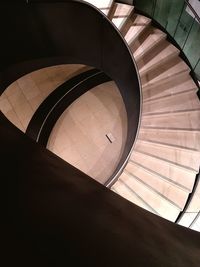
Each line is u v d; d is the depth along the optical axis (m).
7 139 1.96
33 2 3.79
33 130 6.75
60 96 7.22
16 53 4.53
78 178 2.07
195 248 1.94
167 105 5.61
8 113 6.68
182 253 1.65
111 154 6.82
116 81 5.73
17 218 1.11
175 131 5.36
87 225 1.40
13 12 3.77
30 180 1.52
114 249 1.29
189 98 5.67
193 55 5.66
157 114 5.54
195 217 5.03
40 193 1.44
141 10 6.25
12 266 0.83
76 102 7.28
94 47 5.04
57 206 1.41
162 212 4.87
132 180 5.11
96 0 5.80
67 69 7.53
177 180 5.10
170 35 6.06
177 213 4.88
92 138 6.98
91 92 7.43
